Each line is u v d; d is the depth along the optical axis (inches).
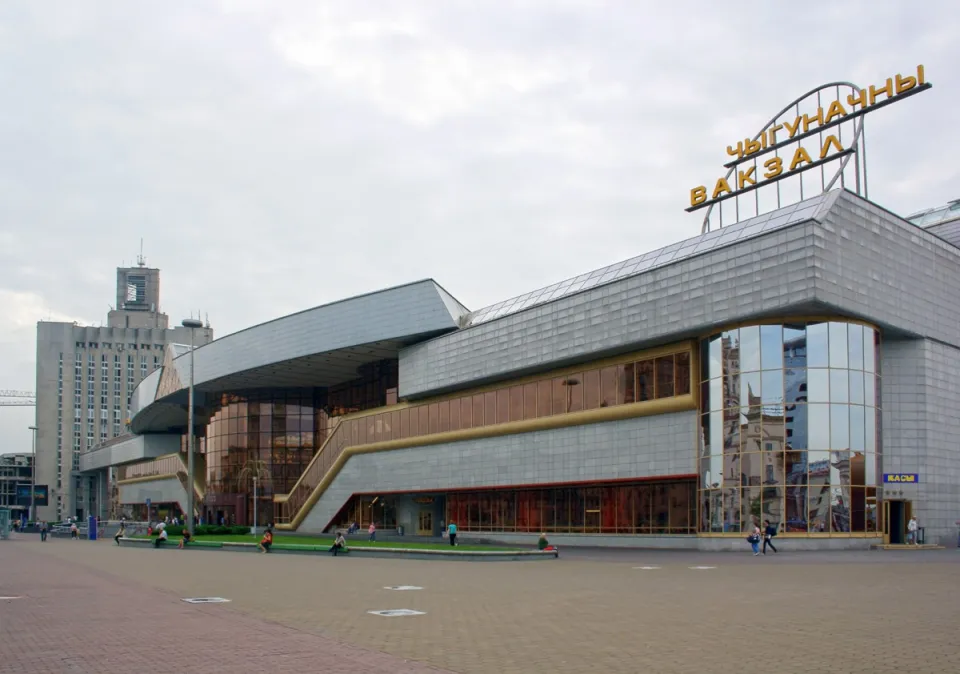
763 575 1077.8
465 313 2731.3
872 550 1662.2
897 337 1892.2
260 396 3703.3
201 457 4429.1
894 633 561.0
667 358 1939.0
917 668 443.5
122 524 3088.1
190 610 727.7
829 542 1664.6
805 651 495.5
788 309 1680.6
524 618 657.6
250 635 573.0
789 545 1653.5
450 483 2598.4
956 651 492.7
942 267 1978.3
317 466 3203.7
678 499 1920.5
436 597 829.2
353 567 1337.4
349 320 2810.0
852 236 1721.2
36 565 1448.1
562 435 2218.3
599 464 2098.9
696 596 815.7
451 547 1776.6
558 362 2188.7
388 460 2871.6
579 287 2292.1
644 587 921.5
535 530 2335.1
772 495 1681.8
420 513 2812.5
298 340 2970.0
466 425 2556.6
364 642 542.0
